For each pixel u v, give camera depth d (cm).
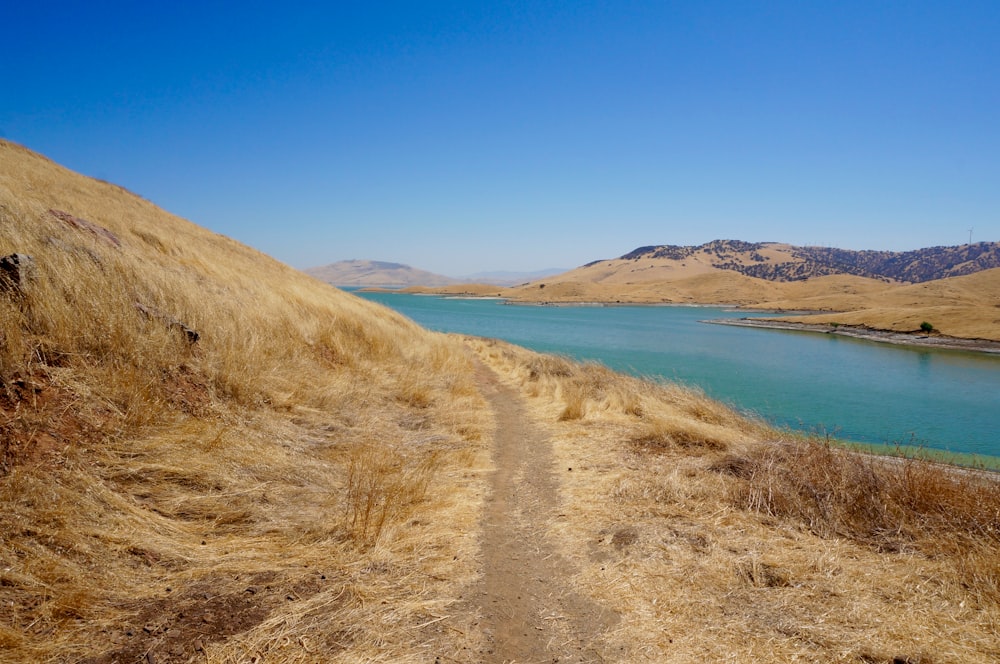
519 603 362
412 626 328
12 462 388
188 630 298
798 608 348
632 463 673
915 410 2066
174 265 1151
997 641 307
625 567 408
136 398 531
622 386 1213
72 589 311
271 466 543
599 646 315
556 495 576
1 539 326
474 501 550
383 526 455
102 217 1285
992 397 2389
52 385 483
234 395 683
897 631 318
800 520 488
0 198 715
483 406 1070
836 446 718
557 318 8444
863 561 414
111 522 381
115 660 267
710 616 342
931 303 8969
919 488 504
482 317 8056
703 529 472
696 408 997
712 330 6462
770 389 2473
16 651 263
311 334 1086
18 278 532
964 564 391
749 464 615
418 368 1239
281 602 337
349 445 677
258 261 2411
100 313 590
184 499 443
